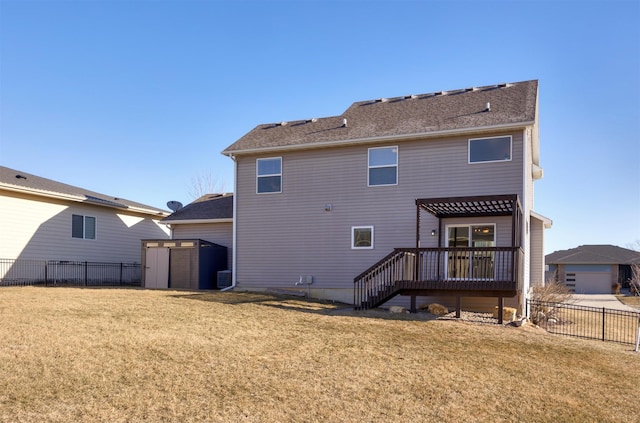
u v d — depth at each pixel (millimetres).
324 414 6227
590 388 7738
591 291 37938
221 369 7648
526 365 8773
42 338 8680
